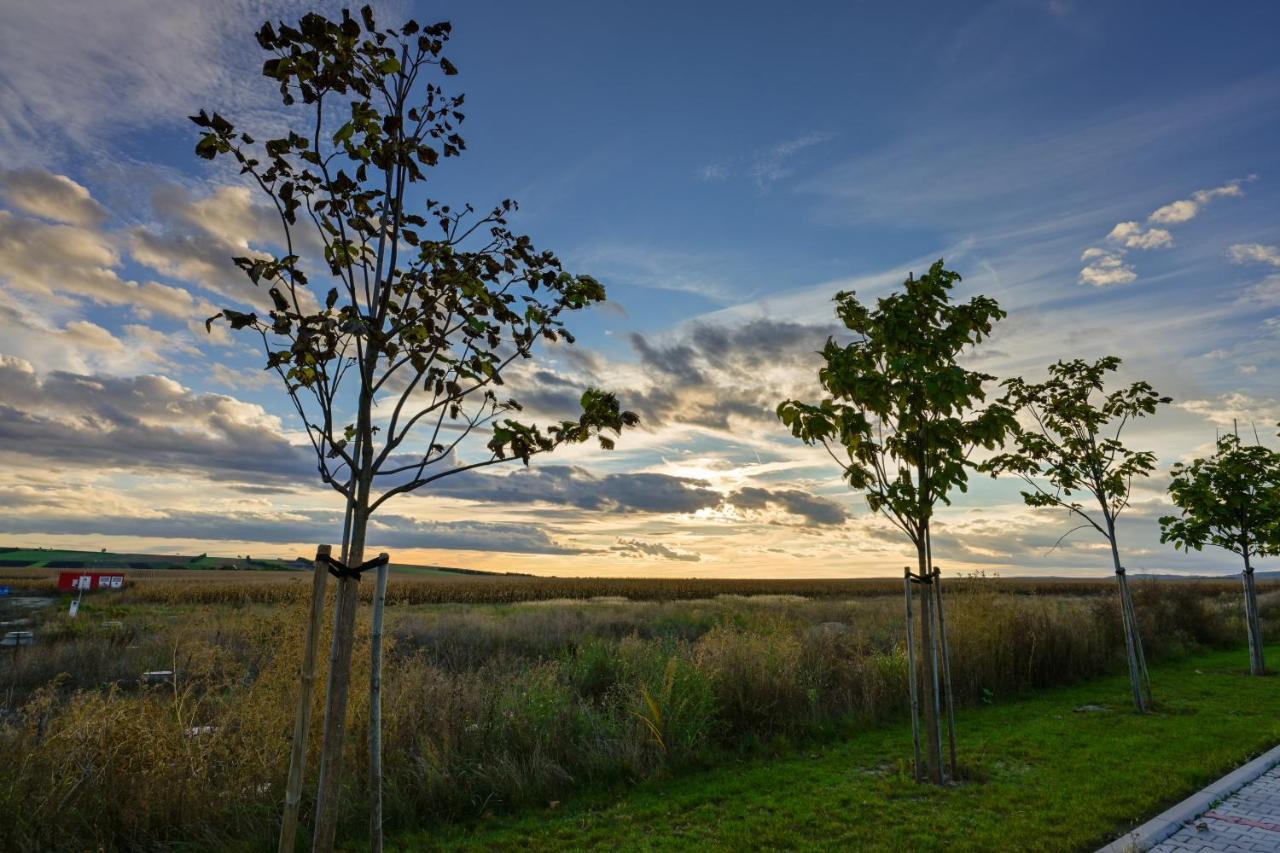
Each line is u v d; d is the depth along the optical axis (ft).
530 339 13.55
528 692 26.99
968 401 19.93
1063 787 20.92
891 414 21.97
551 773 22.13
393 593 139.33
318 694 20.71
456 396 12.52
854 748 26.40
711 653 32.94
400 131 11.73
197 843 16.80
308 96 11.19
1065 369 34.88
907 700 33.04
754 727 28.55
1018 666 38.81
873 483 22.38
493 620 68.85
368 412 11.52
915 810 19.30
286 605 23.45
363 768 20.34
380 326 11.37
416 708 24.12
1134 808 19.08
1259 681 39.55
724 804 20.34
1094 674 41.78
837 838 17.44
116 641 50.03
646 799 21.24
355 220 11.64
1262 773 22.30
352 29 10.90
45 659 41.83
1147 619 52.08
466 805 20.63
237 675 24.44
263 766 19.29
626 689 29.45
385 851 17.48
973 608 40.40
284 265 11.09
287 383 11.51
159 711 20.21
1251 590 43.01
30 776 16.96
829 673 34.88
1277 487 42.39
